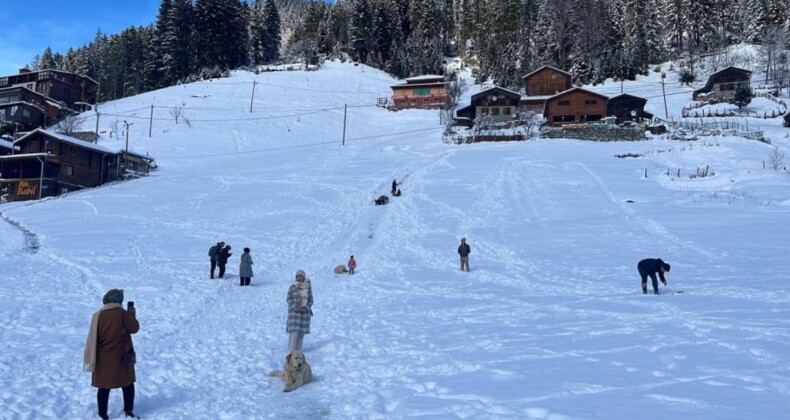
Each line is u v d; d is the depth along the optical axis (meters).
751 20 110.19
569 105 70.94
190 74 118.44
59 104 86.25
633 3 127.38
